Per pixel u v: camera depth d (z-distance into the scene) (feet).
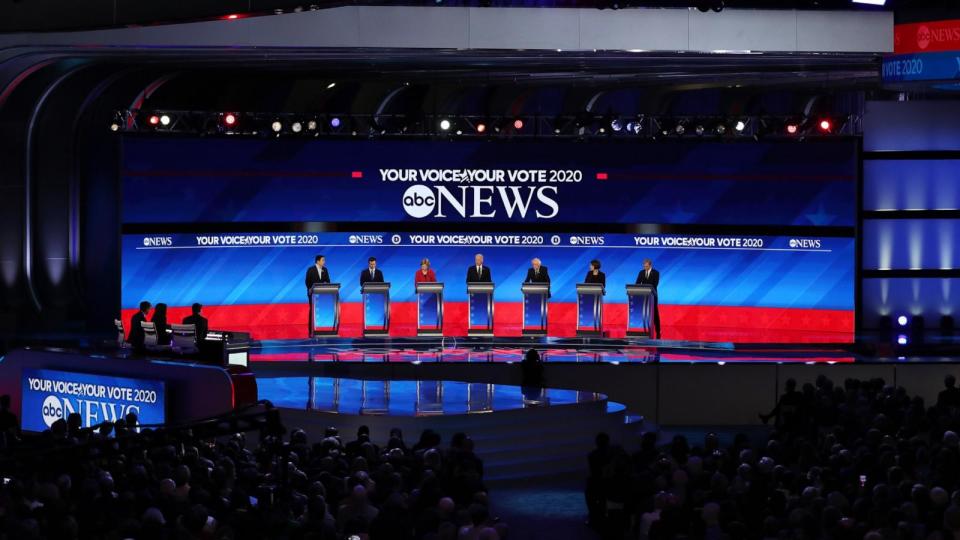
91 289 95.96
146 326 68.18
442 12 80.38
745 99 97.35
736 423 71.82
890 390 59.00
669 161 94.84
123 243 91.20
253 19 79.87
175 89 96.94
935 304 97.66
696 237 95.20
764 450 49.32
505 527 35.86
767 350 81.20
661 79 90.38
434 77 90.94
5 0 79.77
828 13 80.84
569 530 49.85
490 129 92.12
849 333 94.12
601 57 82.38
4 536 31.83
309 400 63.46
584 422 62.59
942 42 79.36
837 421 57.41
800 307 95.14
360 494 37.58
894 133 97.30
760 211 94.89
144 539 31.68
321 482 39.47
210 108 97.35
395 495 36.47
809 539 34.09
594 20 80.84
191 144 92.38
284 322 94.48
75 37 80.02
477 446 58.65
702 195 94.94
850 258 94.48
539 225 95.04
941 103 96.99
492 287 84.48
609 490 44.21
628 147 94.68
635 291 83.05
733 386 71.77
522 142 94.48
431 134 92.99
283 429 36.99
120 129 90.33
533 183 94.79
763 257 95.14
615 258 95.35
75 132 94.73
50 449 37.06
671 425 71.87
